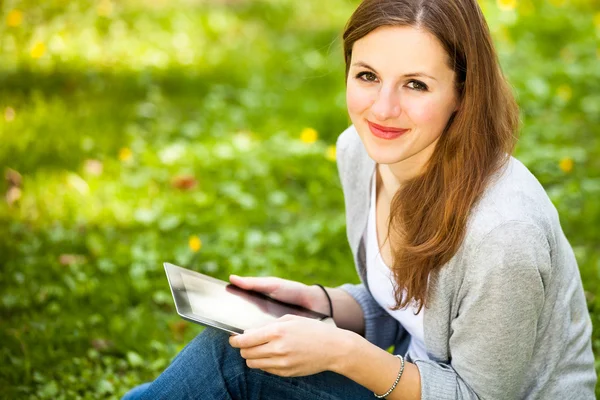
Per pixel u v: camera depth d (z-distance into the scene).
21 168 5.27
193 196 5.11
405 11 2.14
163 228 4.75
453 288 2.27
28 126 5.77
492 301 2.16
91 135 5.80
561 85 6.70
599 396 3.27
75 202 4.97
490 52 2.23
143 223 4.82
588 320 2.45
